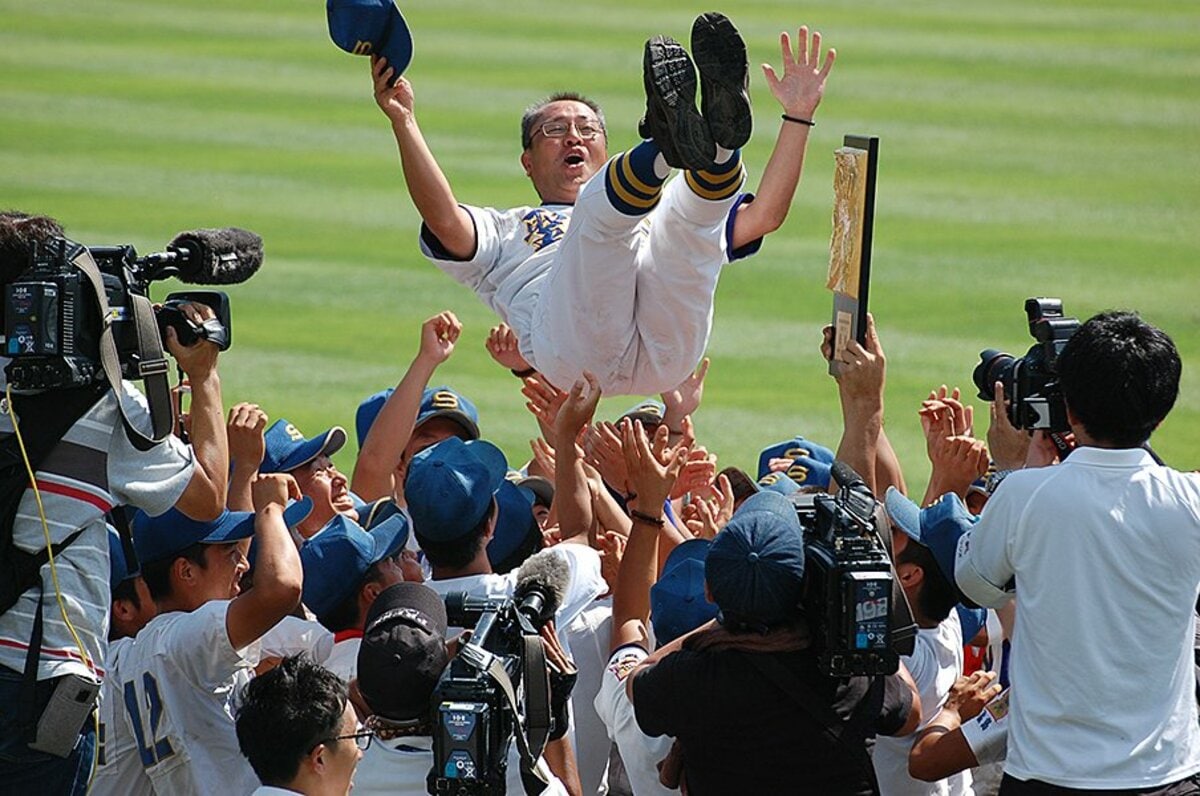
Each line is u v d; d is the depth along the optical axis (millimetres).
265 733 17172
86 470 17844
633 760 19500
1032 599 17516
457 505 19969
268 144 83500
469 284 27562
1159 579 17281
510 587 19984
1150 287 61625
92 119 87188
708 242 24016
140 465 18219
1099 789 17047
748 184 72750
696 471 24953
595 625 21469
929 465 43844
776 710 17453
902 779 19688
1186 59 107188
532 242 27172
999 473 21375
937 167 80625
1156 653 17250
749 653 17531
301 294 60000
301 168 78812
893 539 20109
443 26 115875
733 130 22078
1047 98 96250
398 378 50625
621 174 23016
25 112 88000
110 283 18219
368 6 24531
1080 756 17141
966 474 23359
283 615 19062
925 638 20188
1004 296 60219
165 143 82750
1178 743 17234
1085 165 81500
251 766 18594
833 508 17469
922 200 74500
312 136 85500
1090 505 17359
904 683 18234
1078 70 103625
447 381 51250
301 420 46344
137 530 20875
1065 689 17266
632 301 24781
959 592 19812
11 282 17672
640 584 20750
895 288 61250
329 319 56969
